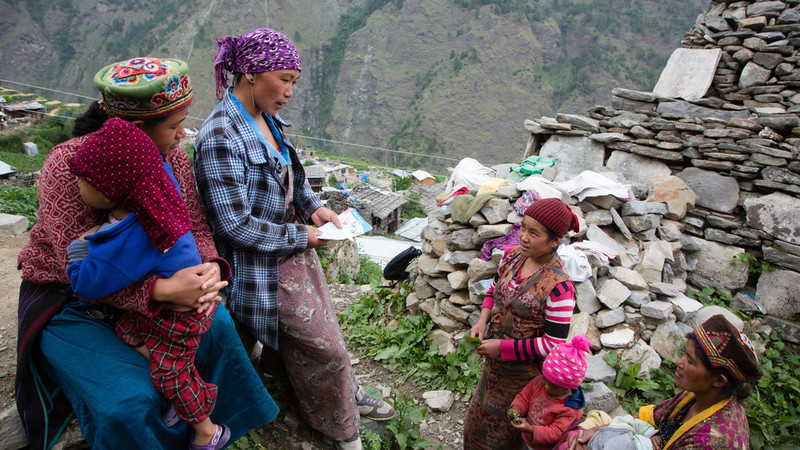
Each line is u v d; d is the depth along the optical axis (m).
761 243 4.75
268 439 2.71
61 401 2.00
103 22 153.12
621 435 1.86
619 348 3.74
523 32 134.50
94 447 1.79
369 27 149.38
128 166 1.54
